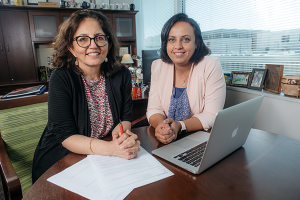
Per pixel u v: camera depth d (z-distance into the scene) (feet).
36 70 12.44
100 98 3.72
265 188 2.00
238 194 1.91
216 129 1.99
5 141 3.51
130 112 4.09
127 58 12.94
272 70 5.08
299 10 4.82
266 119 5.12
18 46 11.83
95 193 1.95
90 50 3.12
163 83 4.68
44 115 3.89
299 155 2.65
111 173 2.27
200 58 4.34
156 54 8.71
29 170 3.73
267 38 5.67
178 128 3.43
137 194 1.93
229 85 6.40
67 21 3.16
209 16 8.07
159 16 13.55
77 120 3.46
